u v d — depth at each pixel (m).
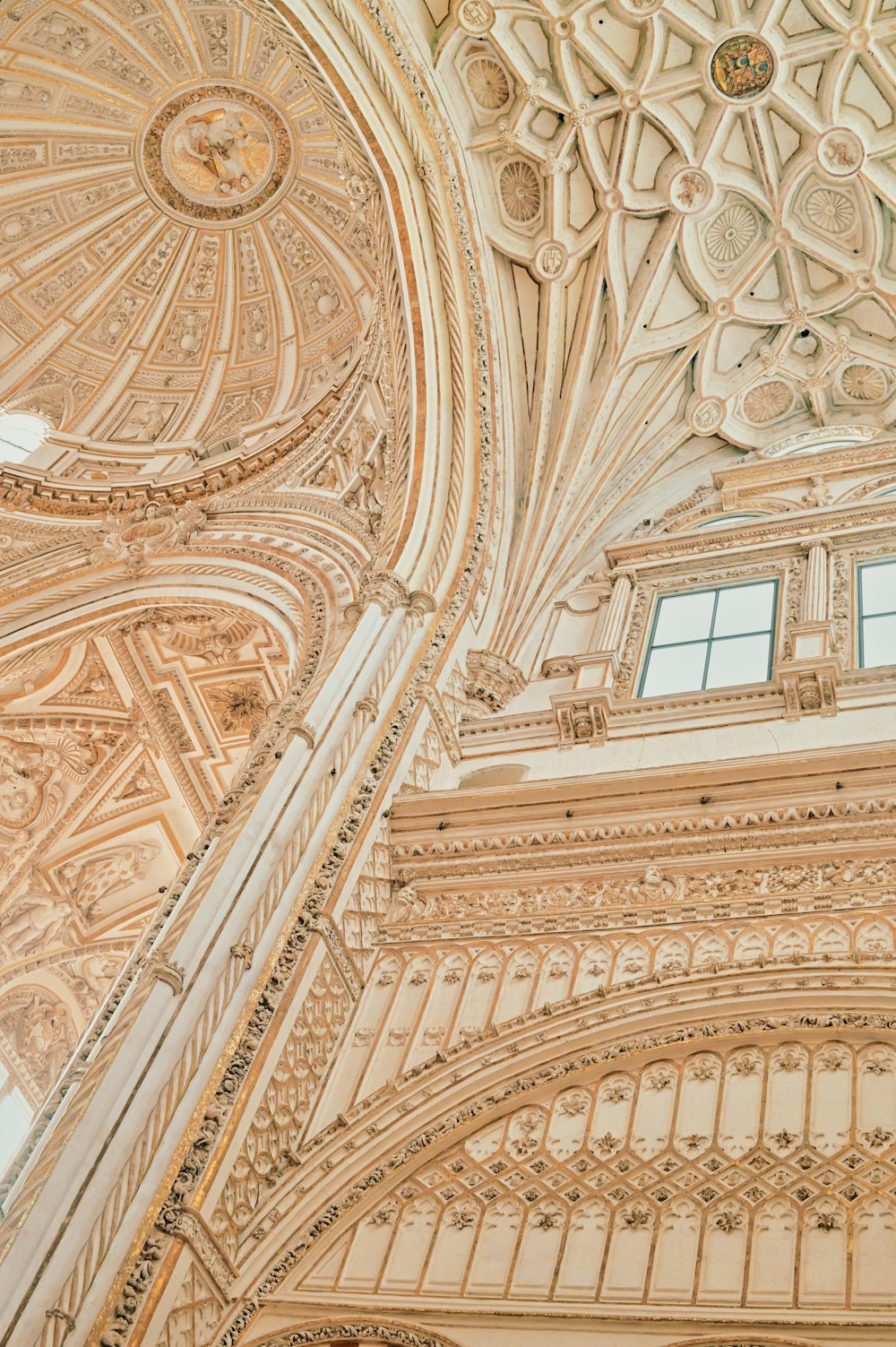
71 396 16.11
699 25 12.42
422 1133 7.07
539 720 10.42
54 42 15.36
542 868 8.55
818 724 9.45
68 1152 6.08
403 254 11.98
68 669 13.87
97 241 16.50
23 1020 14.58
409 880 8.87
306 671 9.91
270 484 14.01
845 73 12.54
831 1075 6.62
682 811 8.38
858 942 7.20
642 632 11.42
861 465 13.01
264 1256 6.53
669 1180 6.38
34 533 13.83
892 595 10.78
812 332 13.98
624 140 12.89
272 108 15.65
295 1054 7.30
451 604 10.80
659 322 13.73
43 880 14.30
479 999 7.77
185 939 7.21
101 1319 5.60
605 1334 5.72
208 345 16.64
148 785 14.60
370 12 11.17
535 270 13.02
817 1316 5.48
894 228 13.30
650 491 13.73
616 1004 7.33
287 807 8.24
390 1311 6.15
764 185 13.34
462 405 11.97
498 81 12.38
